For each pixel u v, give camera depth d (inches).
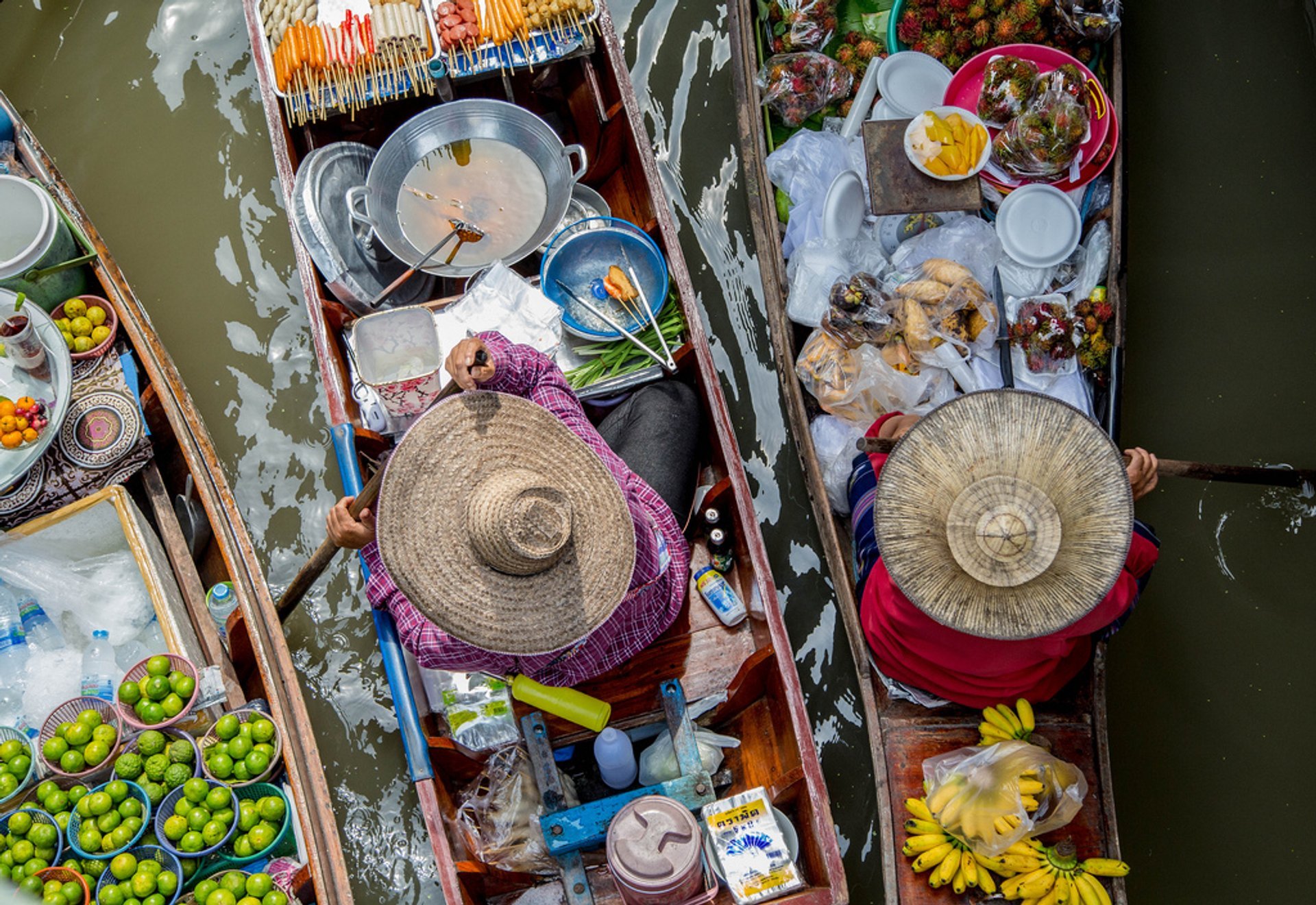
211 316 157.8
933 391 142.9
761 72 157.2
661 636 132.9
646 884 109.7
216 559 139.1
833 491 142.9
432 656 112.4
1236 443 148.9
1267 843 134.4
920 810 124.1
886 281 146.3
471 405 99.9
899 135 147.2
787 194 154.7
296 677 141.5
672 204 164.6
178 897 117.2
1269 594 143.4
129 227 161.0
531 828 125.1
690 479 133.7
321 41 137.4
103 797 117.3
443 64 140.6
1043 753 121.1
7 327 127.4
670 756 127.3
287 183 136.2
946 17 156.3
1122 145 149.3
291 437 153.4
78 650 132.6
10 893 114.3
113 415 133.6
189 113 165.6
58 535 129.4
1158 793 137.2
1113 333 142.8
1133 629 143.5
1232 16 166.4
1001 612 104.5
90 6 168.2
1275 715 139.0
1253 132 161.8
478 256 143.5
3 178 137.9
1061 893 118.3
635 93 168.9
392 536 96.8
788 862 115.5
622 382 138.5
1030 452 103.3
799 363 145.4
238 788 121.6
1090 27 150.6
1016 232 145.0
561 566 99.0
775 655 122.3
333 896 118.2
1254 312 154.3
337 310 137.7
